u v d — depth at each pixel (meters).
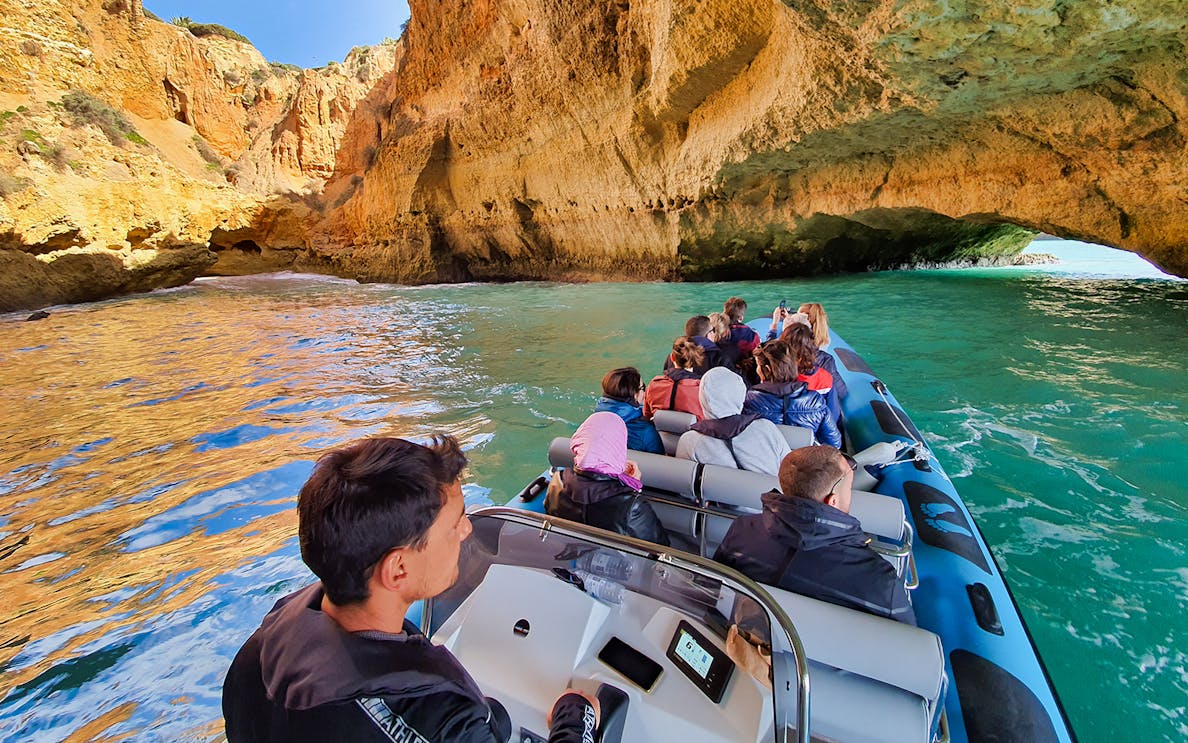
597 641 1.43
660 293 14.50
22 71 19.70
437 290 19.72
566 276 21.33
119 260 18.86
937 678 1.21
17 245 16.00
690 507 2.17
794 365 3.04
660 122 14.58
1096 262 18.75
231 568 3.17
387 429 5.30
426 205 23.53
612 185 17.05
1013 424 4.52
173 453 4.97
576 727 1.15
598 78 15.35
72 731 2.10
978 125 9.58
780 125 10.88
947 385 5.56
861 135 10.48
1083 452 3.98
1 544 3.52
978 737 1.41
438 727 0.79
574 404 5.75
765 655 1.26
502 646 1.47
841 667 1.31
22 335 11.72
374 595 0.82
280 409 6.10
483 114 19.84
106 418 6.04
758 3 10.00
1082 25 6.09
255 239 30.22
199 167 30.28
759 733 1.21
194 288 22.72
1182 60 6.43
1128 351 6.45
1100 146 8.18
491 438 4.88
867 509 1.88
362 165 33.50
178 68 33.25
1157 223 8.44
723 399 2.49
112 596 2.94
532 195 20.06
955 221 15.42
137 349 9.93
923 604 1.93
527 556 1.63
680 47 11.68
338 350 9.24
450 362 7.92
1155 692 2.07
